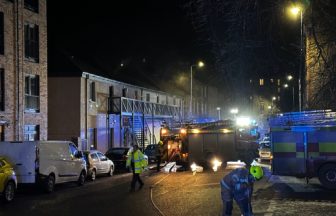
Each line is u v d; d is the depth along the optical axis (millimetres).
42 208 15359
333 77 13148
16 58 28812
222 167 31281
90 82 39906
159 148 30141
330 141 19766
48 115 37812
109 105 43031
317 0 11906
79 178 22547
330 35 12320
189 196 17484
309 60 13953
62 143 21438
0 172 16391
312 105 15727
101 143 41500
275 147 20281
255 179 10086
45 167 19703
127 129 46750
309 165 19891
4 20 27891
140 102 48312
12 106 28422
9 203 16719
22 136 29062
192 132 31344
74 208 15188
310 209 14219
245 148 31188
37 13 31203
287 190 19094
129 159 20422
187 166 31391
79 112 37594
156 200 16594
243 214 10000
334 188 19453
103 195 18500
